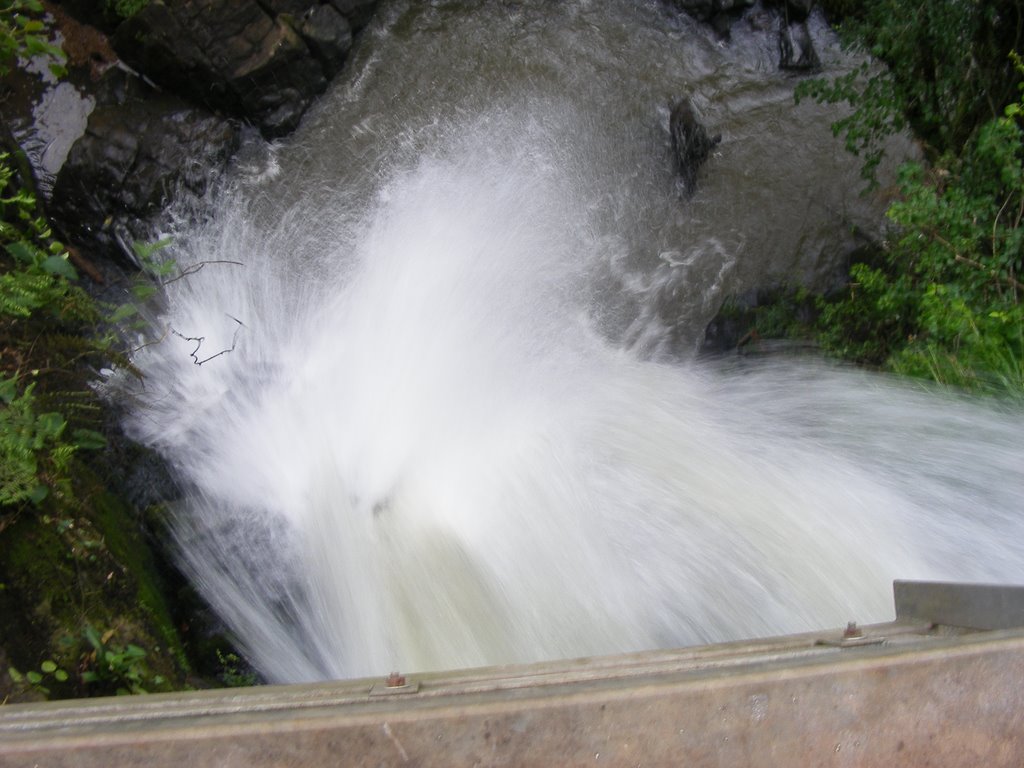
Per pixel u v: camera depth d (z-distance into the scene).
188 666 4.64
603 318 9.00
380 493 5.87
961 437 6.25
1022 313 6.41
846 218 10.14
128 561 4.65
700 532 5.51
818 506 5.71
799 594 5.14
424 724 1.83
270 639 5.17
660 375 8.20
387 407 6.85
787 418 7.02
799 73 11.09
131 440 5.79
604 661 2.41
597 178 10.04
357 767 1.81
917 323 7.50
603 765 1.85
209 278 8.34
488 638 4.99
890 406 6.72
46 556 3.99
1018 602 2.48
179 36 8.80
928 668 1.96
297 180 9.34
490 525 5.54
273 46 9.14
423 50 10.31
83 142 8.52
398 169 9.62
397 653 5.01
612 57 10.84
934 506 5.83
